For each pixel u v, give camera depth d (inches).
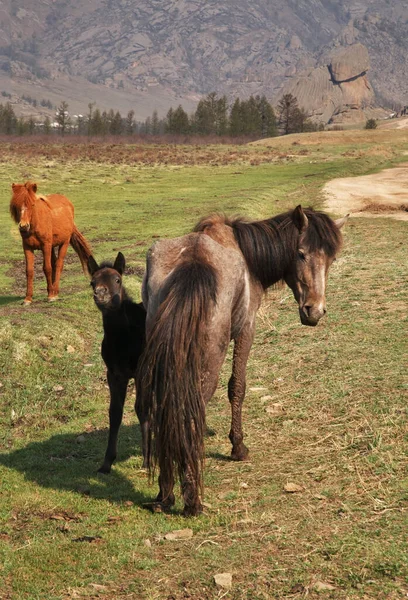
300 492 242.5
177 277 218.2
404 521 212.4
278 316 518.9
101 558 200.2
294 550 198.7
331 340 438.3
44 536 218.1
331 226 269.4
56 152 2832.2
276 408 335.9
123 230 984.3
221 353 225.9
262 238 271.6
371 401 325.4
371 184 1524.4
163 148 3408.0
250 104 6776.6
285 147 3284.9
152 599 176.2
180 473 216.7
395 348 405.7
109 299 252.8
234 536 210.7
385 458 263.3
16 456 299.0
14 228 1015.6
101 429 334.3
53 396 372.8
